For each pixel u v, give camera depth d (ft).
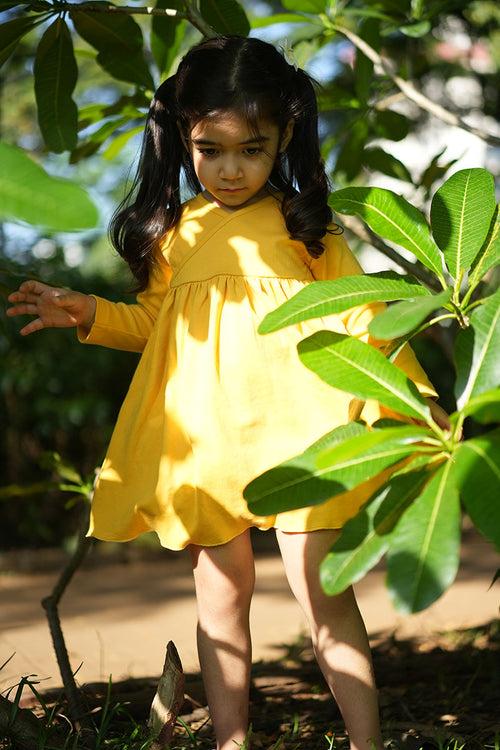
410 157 23.90
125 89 23.17
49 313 6.31
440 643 9.60
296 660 9.01
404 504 4.25
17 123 25.35
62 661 7.01
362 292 4.76
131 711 7.32
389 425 4.84
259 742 6.73
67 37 6.52
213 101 5.85
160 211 6.57
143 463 6.00
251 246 6.11
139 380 6.24
